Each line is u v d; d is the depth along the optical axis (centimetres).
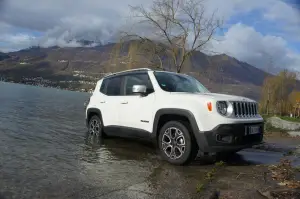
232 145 484
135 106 609
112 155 560
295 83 3083
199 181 410
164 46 1400
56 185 363
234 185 394
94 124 757
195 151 510
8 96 3048
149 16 1385
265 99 3017
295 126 1551
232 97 528
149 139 578
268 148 800
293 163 580
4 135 693
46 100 3091
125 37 1435
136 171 452
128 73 676
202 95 518
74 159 507
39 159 488
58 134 784
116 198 330
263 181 419
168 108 533
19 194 327
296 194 357
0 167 425
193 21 1368
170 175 438
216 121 479
